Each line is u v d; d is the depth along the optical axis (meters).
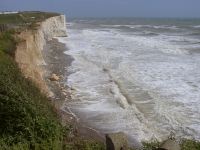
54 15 71.75
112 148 9.11
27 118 12.41
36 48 32.56
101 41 56.75
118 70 30.67
